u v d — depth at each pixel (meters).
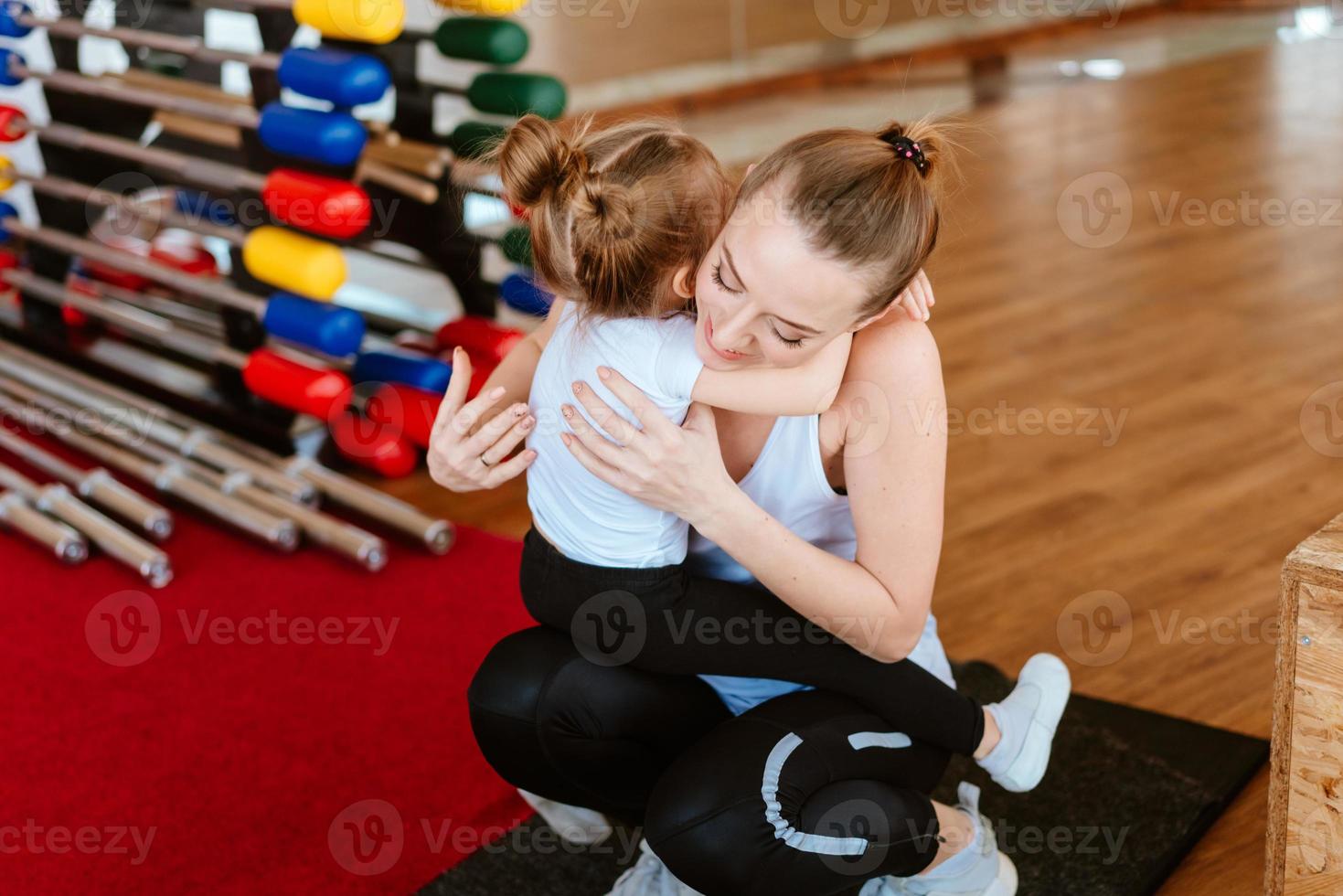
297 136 2.34
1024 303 3.43
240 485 2.56
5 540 2.52
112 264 2.82
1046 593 2.14
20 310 3.24
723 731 1.30
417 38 2.76
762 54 5.96
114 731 1.92
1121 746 1.74
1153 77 6.02
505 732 1.38
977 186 4.45
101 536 2.42
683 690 1.39
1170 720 1.79
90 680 2.05
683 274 1.21
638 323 1.23
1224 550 2.22
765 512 1.26
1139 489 2.45
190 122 2.85
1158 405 2.78
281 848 1.66
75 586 2.34
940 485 1.27
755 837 1.24
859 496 1.27
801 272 1.10
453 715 1.92
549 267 1.22
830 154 1.11
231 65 4.29
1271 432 2.63
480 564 2.36
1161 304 3.35
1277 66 6.09
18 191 3.71
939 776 1.39
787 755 1.26
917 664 1.39
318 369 2.50
